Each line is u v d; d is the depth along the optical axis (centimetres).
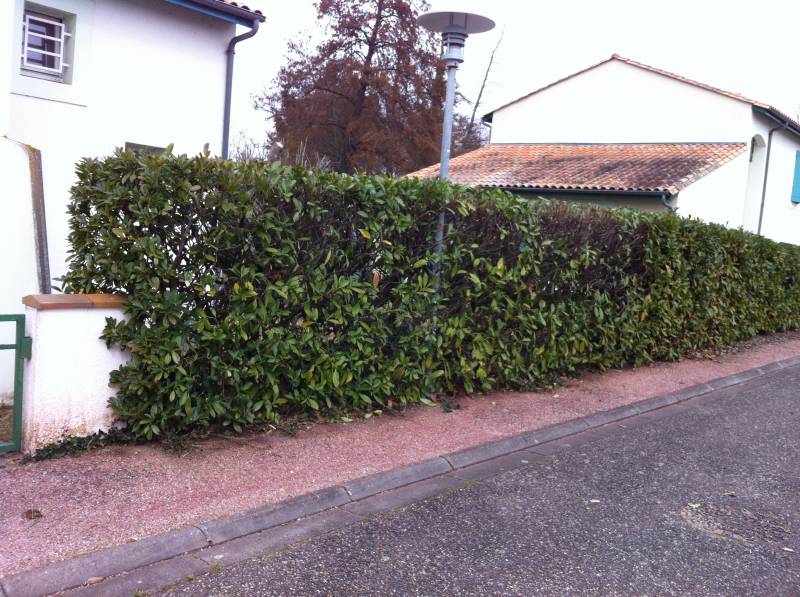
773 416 826
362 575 394
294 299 580
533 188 1852
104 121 1031
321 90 2848
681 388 916
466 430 656
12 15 717
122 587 364
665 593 392
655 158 1969
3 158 683
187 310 528
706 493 555
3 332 670
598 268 894
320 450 563
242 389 561
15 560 366
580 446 664
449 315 725
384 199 641
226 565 395
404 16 2789
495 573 405
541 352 823
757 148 2227
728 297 1253
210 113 1179
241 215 541
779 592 399
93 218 516
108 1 1018
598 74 2297
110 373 518
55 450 500
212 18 1166
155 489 462
